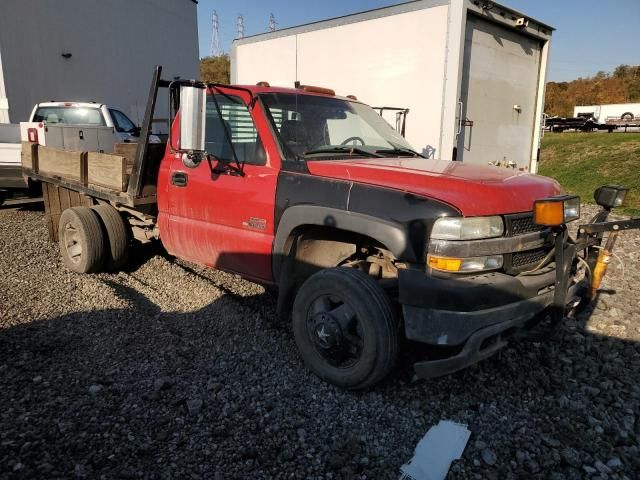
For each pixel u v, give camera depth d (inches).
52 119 405.7
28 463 94.9
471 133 301.6
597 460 102.7
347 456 102.3
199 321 163.6
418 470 98.6
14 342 141.1
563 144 705.6
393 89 305.6
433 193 115.7
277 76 374.0
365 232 119.3
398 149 169.8
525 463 101.7
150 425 108.9
